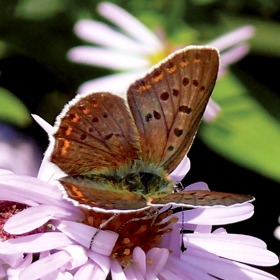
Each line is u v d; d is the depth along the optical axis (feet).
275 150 1.25
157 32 1.30
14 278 1.00
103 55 1.27
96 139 1.00
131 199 0.99
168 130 1.01
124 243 1.02
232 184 1.31
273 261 1.03
